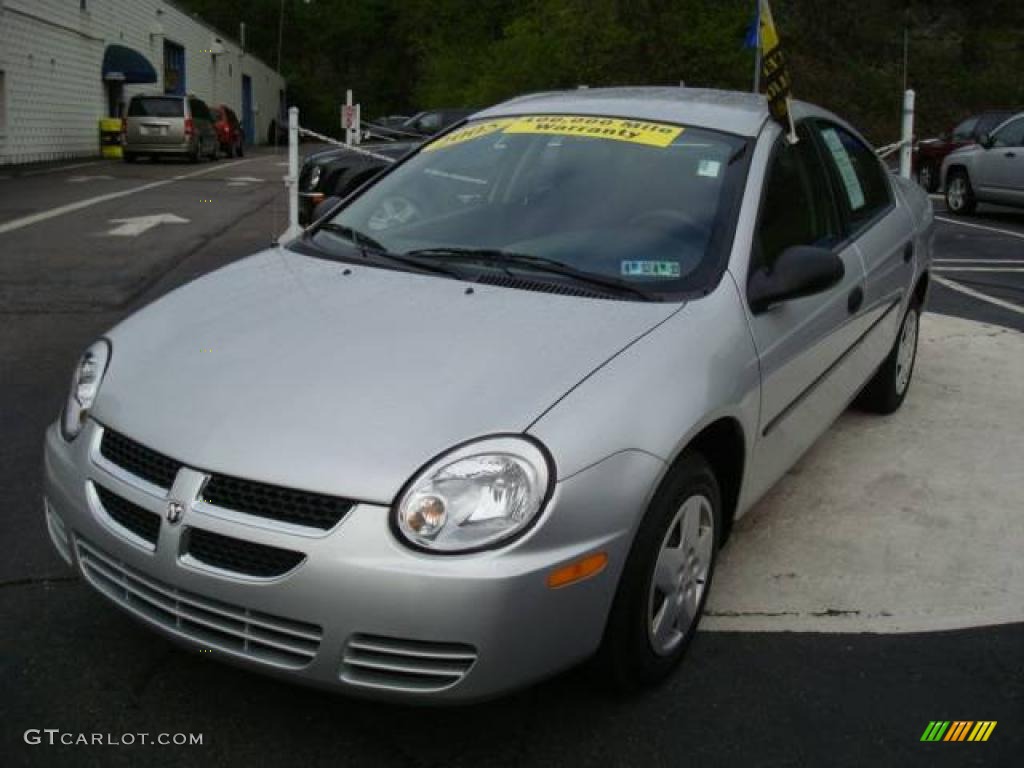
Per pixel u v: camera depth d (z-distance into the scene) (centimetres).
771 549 404
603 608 268
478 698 252
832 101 3075
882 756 283
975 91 3466
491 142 414
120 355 314
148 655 315
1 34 2206
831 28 3359
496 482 252
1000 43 3888
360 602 246
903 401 585
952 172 1642
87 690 298
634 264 342
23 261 965
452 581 243
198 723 286
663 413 282
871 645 337
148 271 929
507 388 273
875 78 3219
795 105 443
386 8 6750
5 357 637
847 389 448
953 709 304
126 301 804
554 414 267
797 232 393
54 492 298
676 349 301
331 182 1066
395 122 2952
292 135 931
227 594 256
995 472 485
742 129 392
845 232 443
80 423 301
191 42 3984
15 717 286
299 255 382
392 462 253
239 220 1322
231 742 279
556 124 411
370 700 265
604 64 2597
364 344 295
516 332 300
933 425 548
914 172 2055
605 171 381
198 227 1241
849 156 479
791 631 344
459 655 249
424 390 273
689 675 316
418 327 304
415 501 248
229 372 289
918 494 459
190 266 962
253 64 5291
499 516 250
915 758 283
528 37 2922
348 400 271
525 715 293
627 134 395
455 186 401
